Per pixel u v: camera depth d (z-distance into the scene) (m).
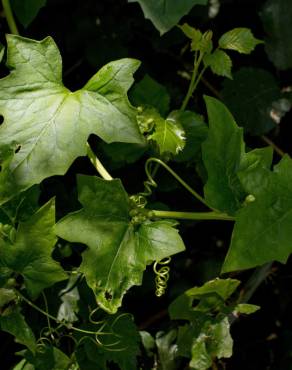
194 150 0.63
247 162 0.56
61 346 0.64
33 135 0.55
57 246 0.64
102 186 0.55
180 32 0.69
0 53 0.58
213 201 0.56
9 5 0.61
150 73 0.71
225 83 0.69
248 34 0.61
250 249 0.54
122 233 0.56
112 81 0.56
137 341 0.62
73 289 0.63
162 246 0.55
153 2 0.57
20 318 0.57
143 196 0.61
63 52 0.71
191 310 0.61
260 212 0.55
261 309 0.74
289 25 0.67
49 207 0.55
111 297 0.56
